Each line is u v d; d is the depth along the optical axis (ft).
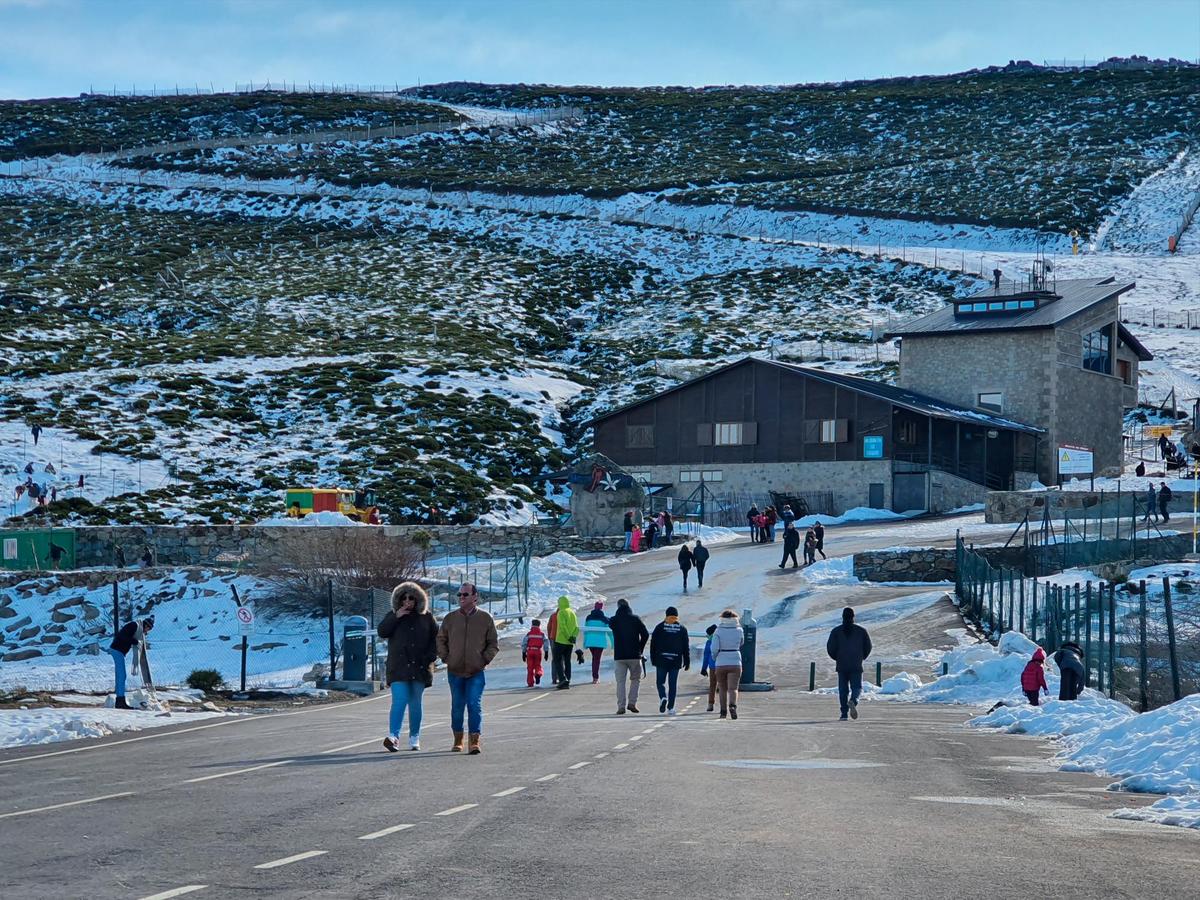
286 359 290.35
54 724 60.13
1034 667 72.74
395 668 48.96
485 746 51.57
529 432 257.14
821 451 213.66
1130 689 77.36
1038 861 27.07
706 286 404.77
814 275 407.23
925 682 92.53
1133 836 30.73
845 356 305.32
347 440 234.58
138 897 22.66
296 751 50.08
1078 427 226.79
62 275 383.45
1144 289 393.50
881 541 166.30
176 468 208.03
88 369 265.54
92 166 569.64
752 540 179.42
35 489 181.98
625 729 60.44
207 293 376.27
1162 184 515.50
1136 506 157.07
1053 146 589.32
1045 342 219.41
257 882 24.06
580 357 336.90
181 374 265.34
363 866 25.70
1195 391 296.92
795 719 68.33
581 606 138.00
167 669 117.19
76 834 29.94
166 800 35.78
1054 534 148.15
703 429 223.51
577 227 476.95
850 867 25.98
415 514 196.85
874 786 39.91
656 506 216.74
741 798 36.32
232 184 535.19
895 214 481.46
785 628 121.49
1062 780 42.65
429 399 262.47
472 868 25.50
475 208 501.56
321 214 497.46
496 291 390.83
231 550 160.45
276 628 132.05
